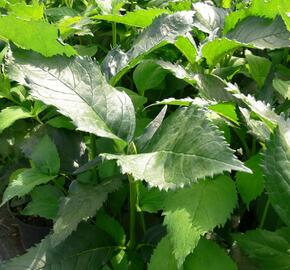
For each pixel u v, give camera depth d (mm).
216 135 285
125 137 357
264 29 520
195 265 342
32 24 364
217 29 527
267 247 353
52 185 521
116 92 372
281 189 307
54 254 403
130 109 368
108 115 360
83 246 411
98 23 676
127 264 413
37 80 354
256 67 558
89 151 497
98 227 427
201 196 327
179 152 295
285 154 312
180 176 279
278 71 551
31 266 395
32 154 491
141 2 753
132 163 305
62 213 379
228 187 331
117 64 450
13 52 370
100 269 416
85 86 365
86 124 340
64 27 605
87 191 395
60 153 514
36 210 488
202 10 592
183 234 314
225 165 266
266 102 478
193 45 499
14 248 677
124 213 492
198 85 442
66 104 346
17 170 577
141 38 457
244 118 393
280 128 324
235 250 385
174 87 589
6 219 727
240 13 543
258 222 430
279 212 308
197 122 305
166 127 331
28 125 621
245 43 508
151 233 431
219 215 319
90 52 655
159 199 415
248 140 460
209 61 515
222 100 440
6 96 588
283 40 500
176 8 619
